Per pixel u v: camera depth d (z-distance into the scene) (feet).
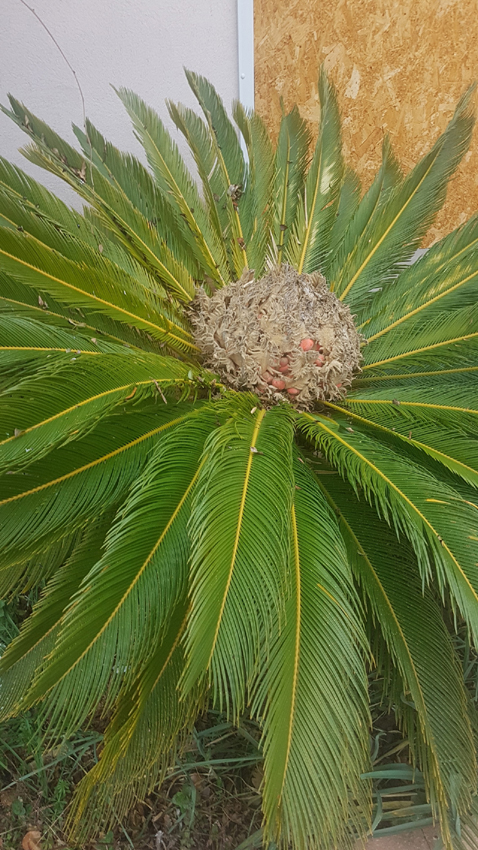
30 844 2.63
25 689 2.57
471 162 5.24
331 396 3.43
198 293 3.76
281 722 1.98
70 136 5.08
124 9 4.61
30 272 2.70
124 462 2.62
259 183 4.45
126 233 3.63
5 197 2.70
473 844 2.47
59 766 2.96
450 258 4.02
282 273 3.63
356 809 2.41
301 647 2.13
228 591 1.91
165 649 2.54
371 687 3.28
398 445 3.27
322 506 2.66
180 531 2.29
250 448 2.51
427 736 2.36
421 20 4.79
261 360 3.21
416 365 3.70
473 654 3.54
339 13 4.92
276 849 2.41
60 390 2.29
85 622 1.95
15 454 2.06
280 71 5.13
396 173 4.59
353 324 3.64
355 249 4.32
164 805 2.82
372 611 2.89
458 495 2.59
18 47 4.64
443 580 2.27
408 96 5.06
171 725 2.47
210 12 4.78
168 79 5.00
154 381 2.64
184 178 4.22
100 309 2.99
